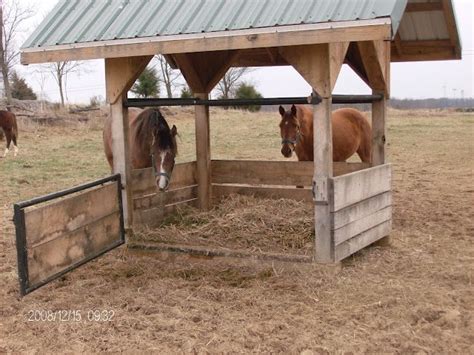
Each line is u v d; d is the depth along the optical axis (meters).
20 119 22.31
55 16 5.58
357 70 6.33
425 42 6.74
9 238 6.92
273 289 4.86
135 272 5.47
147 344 3.81
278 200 6.86
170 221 6.57
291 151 7.64
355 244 5.41
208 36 4.57
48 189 10.62
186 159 15.02
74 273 5.47
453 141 19.19
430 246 6.14
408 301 4.47
